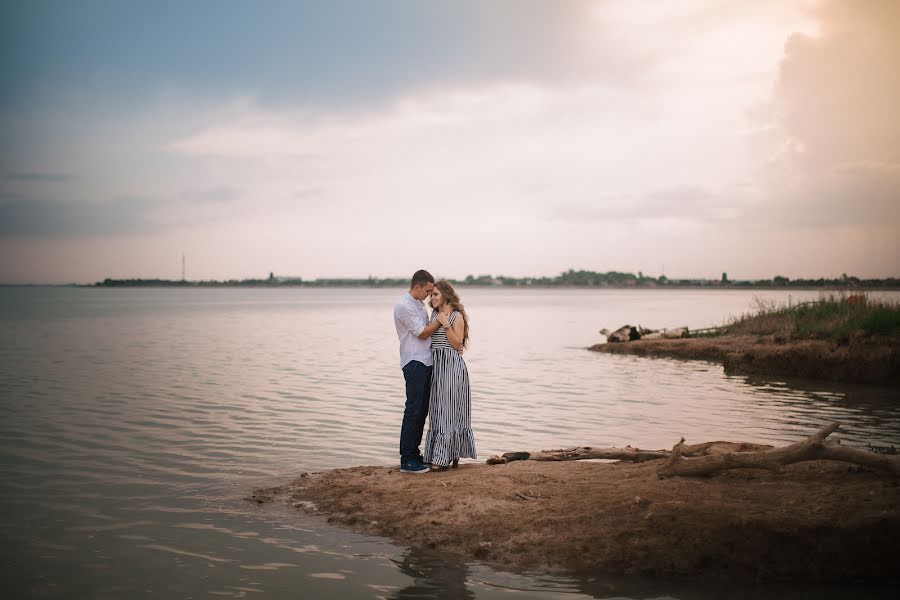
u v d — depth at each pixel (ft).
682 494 20.08
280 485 25.79
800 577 17.53
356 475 25.82
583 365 72.95
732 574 17.67
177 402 45.60
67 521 21.89
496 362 75.66
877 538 17.46
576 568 18.16
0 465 28.76
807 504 18.69
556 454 26.91
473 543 19.49
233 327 143.84
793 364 63.52
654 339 93.71
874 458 19.48
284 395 48.85
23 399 46.65
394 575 17.93
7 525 21.48
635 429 37.17
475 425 38.19
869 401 48.21
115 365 69.00
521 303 369.09
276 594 16.79
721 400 48.32
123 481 26.43
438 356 25.68
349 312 242.78
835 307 81.82
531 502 21.43
